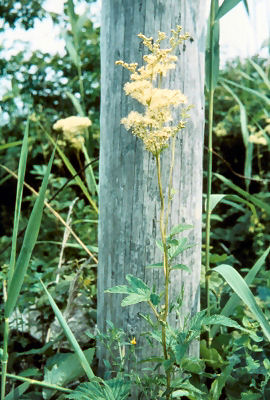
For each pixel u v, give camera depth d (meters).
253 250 3.76
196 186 1.73
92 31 4.53
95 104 4.65
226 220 4.59
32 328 2.26
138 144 1.61
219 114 4.88
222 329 2.04
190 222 1.72
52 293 2.07
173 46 1.26
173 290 1.69
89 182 2.56
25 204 4.90
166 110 1.27
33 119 4.12
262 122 4.64
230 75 4.87
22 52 4.74
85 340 2.01
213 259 2.39
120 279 1.69
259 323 1.56
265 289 2.39
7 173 4.86
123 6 1.60
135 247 1.65
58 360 1.68
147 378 1.42
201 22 1.71
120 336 1.57
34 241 1.33
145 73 1.25
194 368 1.38
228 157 4.80
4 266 2.37
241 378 1.70
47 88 4.69
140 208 1.64
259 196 3.83
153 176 1.63
